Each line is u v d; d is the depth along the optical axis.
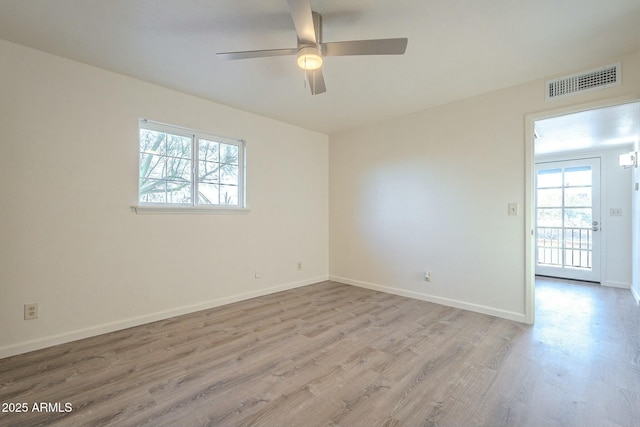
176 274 3.03
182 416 1.54
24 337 2.23
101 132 2.58
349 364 2.07
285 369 2.00
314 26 1.86
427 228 3.54
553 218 5.11
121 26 1.99
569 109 2.60
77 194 2.46
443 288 3.41
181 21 1.94
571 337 2.51
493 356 2.18
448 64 2.47
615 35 2.07
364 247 4.22
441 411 1.59
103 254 2.59
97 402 1.65
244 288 3.60
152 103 2.87
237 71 2.62
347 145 4.44
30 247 2.25
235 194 3.60
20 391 1.75
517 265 2.89
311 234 4.44
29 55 2.25
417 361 2.11
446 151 3.37
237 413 1.57
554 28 1.99
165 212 2.96
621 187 4.41
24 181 2.23
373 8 1.81
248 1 1.74
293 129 4.18
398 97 3.18
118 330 2.65
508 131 2.93
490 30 2.02
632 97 2.33
